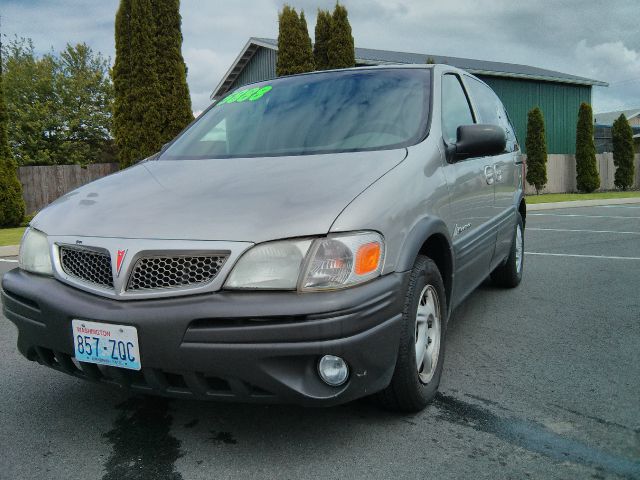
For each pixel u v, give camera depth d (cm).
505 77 2542
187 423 253
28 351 245
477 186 353
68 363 232
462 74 407
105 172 1808
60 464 221
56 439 241
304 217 215
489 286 532
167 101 1428
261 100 358
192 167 287
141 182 273
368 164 257
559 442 232
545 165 2278
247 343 199
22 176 1688
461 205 316
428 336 270
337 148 290
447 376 308
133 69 1405
